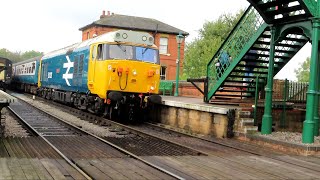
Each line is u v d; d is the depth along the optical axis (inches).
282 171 277.4
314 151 352.5
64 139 380.5
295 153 361.1
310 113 371.6
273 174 265.9
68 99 759.1
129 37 569.6
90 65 603.2
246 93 597.6
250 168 282.5
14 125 476.4
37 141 358.0
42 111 663.1
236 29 495.2
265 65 533.3
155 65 579.2
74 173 233.6
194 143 399.2
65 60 776.9
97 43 582.9
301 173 274.1
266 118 428.5
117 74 551.8
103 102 577.9
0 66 1240.2
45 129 455.2
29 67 1257.4
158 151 338.3
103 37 584.4
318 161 324.8
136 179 229.0
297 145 360.2
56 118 553.9
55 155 291.3
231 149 370.0
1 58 1247.5
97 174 237.5
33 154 291.1
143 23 1385.3
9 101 338.3
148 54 578.2
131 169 255.9
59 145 342.6
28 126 461.4
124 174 240.1
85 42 673.0
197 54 1546.5
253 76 525.0
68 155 296.2
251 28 467.2
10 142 344.2
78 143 358.9
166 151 339.9
